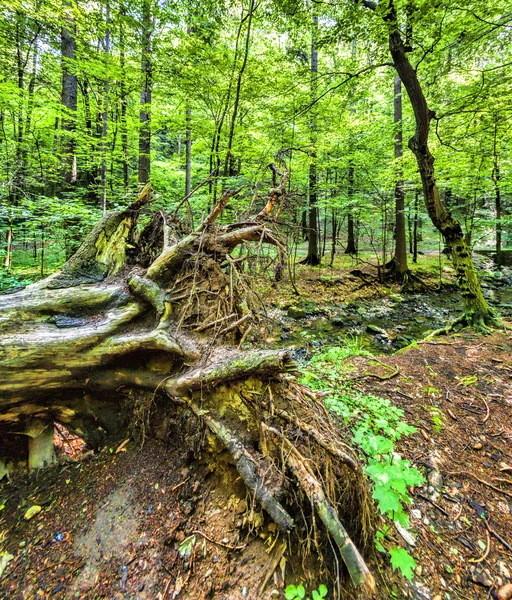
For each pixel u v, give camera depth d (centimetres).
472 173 850
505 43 571
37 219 553
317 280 1073
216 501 169
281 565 145
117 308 222
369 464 210
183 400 188
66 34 677
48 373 189
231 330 224
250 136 838
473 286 544
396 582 152
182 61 659
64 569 149
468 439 257
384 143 1068
